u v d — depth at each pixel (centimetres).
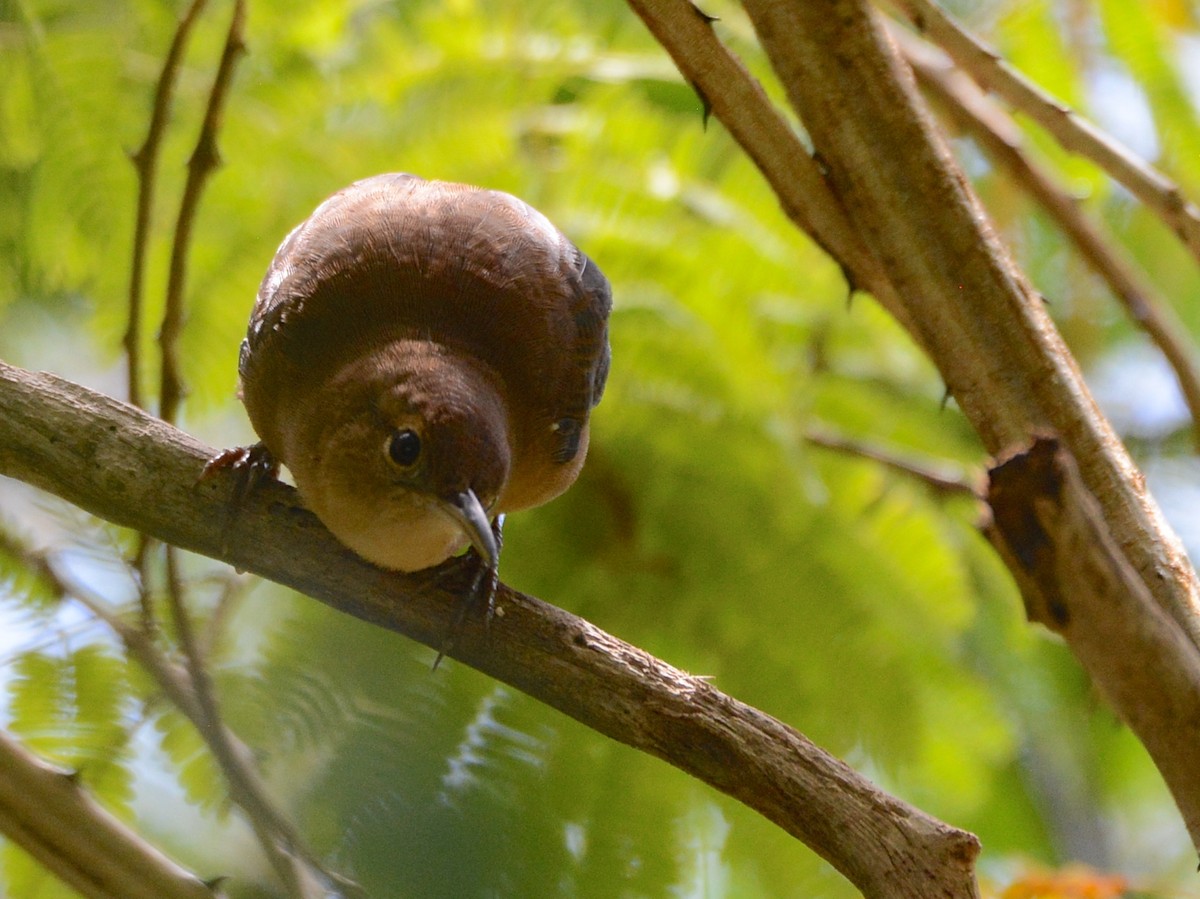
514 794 487
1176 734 362
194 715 484
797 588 641
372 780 475
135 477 469
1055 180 730
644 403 650
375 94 660
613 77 675
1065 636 367
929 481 720
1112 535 429
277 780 481
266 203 660
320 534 482
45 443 467
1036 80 747
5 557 523
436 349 516
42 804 435
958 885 385
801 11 466
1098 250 636
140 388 559
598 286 574
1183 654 359
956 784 665
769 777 408
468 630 448
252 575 548
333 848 463
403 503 486
